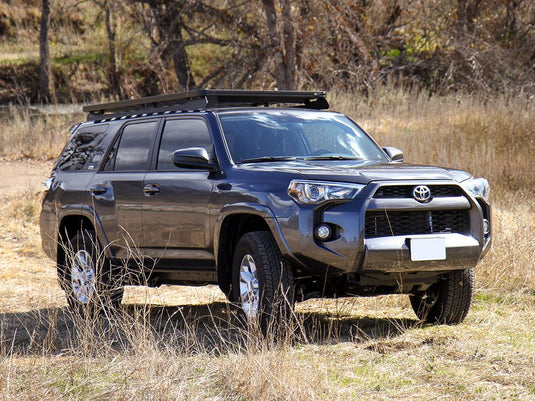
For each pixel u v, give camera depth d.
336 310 10.80
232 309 11.65
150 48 46.19
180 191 10.08
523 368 7.78
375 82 37.62
